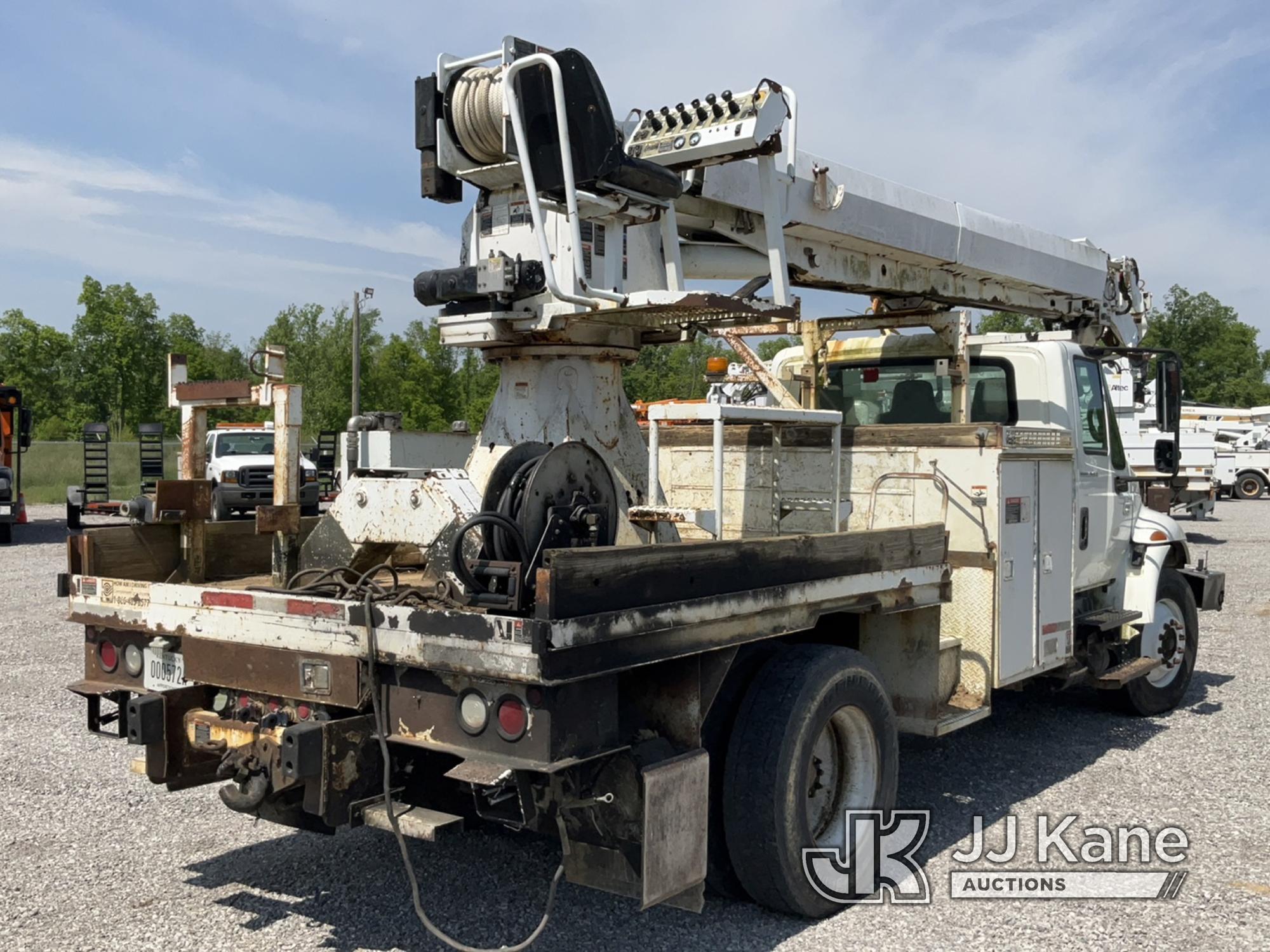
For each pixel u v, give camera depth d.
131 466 35.62
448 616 3.07
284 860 4.48
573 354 4.63
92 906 3.98
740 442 5.93
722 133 4.64
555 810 3.33
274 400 4.75
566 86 3.96
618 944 3.68
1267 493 32.88
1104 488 6.35
